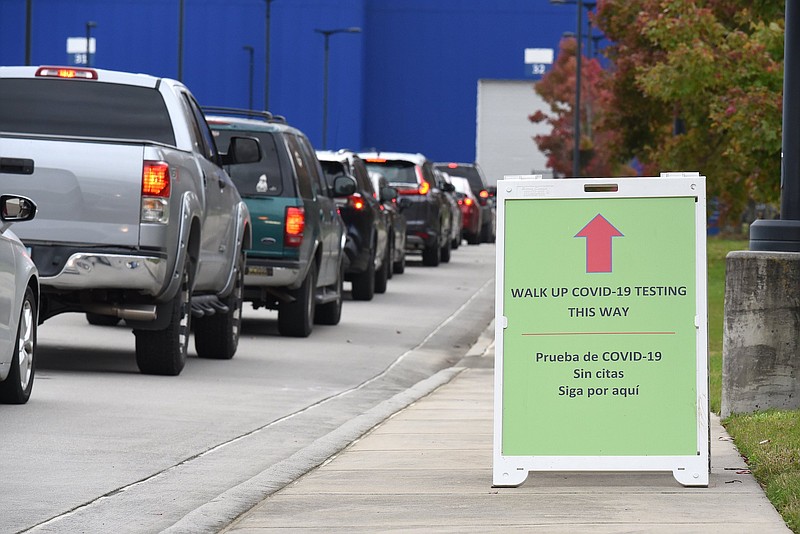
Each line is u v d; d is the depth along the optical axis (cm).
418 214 7044
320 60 19025
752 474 1750
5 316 2202
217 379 2827
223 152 3694
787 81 2148
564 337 1702
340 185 4250
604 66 16462
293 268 3616
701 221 1702
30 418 2206
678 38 6169
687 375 1691
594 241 1705
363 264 5038
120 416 2273
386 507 1576
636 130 8056
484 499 1619
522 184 1712
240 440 2117
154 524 1535
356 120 19225
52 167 2606
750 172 6316
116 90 2914
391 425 2255
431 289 5816
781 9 5609
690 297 1698
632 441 1688
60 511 1580
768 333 2114
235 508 1578
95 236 2611
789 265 2108
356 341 3791
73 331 3622
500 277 1708
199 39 18938
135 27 18962
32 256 2602
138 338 2772
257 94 18975
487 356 3581
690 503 1579
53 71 2911
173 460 1922
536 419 1695
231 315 3169
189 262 2800
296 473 1798
